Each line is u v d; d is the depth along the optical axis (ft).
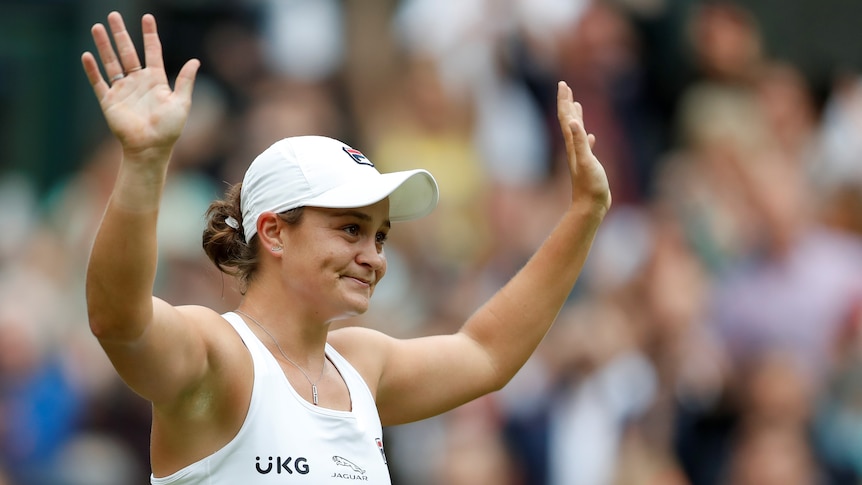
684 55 146.61
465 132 136.46
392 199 55.67
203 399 48.60
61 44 147.95
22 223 136.15
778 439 114.32
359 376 54.34
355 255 51.29
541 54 140.97
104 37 46.19
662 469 113.80
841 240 129.59
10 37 147.23
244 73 140.56
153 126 45.47
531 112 139.85
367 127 137.80
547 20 141.59
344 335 56.49
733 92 144.97
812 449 116.26
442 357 58.29
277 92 137.69
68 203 133.49
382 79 141.18
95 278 45.09
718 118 138.21
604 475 112.16
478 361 58.95
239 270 53.26
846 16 155.53
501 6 140.87
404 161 133.39
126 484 110.93
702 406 117.50
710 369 118.93
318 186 50.93
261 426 49.26
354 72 141.69
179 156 130.52
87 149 145.38
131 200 45.01
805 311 122.01
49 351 117.80
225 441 49.16
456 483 108.78
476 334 59.62
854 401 118.52
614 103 142.72
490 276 124.88
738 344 121.70
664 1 147.13
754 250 126.41
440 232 128.26
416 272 123.75
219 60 141.38
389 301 120.26
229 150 132.87
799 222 128.36
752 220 127.44
